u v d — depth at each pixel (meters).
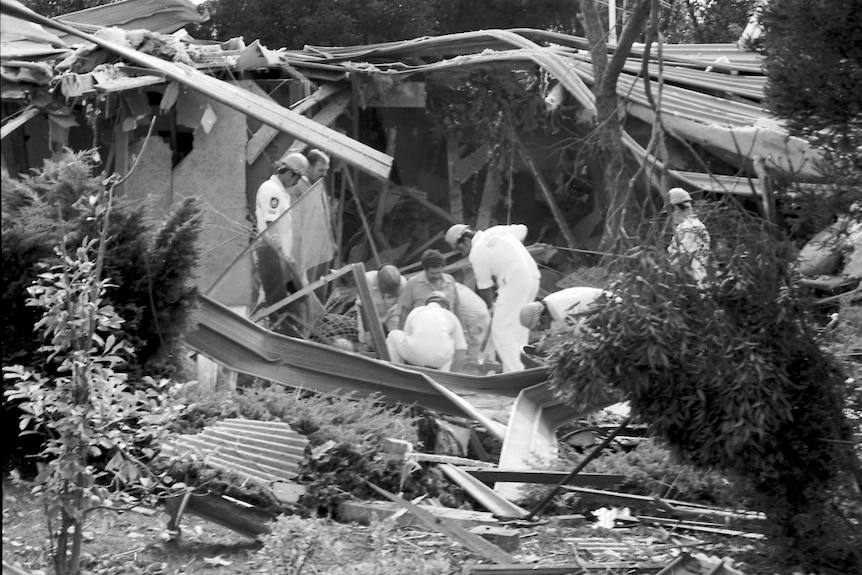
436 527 9.60
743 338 8.50
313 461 10.88
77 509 7.83
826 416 8.81
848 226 9.58
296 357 14.25
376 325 16.81
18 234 10.78
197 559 9.01
